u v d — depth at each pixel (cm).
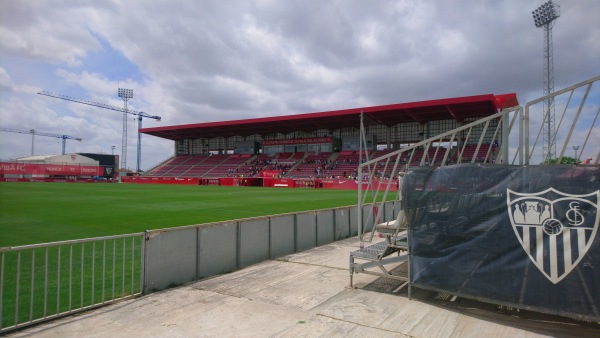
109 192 3462
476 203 537
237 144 7181
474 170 545
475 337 455
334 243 1124
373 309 549
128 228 1316
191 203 2348
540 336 458
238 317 516
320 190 4225
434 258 567
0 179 6631
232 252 794
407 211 598
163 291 638
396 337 452
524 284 493
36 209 1930
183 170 7062
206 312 536
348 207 1255
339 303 575
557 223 479
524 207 500
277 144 6569
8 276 718
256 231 862
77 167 7588
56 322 498
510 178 516
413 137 5306
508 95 3953
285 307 557
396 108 4384
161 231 653
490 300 515
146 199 2642
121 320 505
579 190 471
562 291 470
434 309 549
